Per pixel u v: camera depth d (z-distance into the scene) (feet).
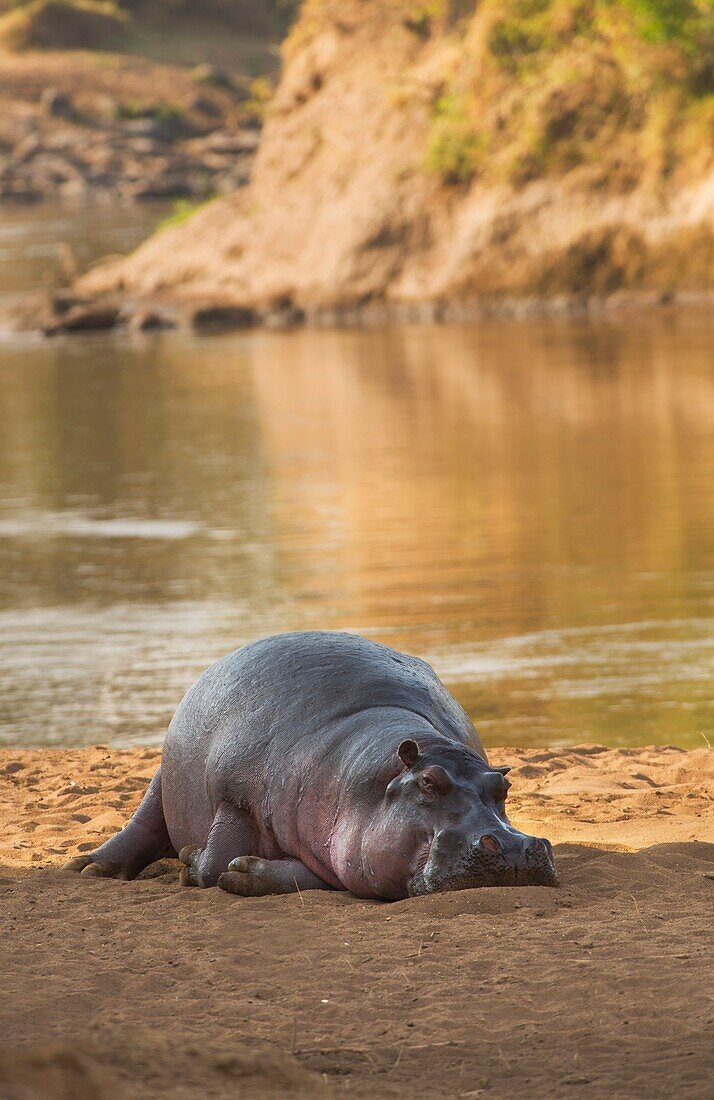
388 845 80.18
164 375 506.48
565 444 347.77
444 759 80.94
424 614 211.41
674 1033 59.47
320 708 88.99
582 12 646.33
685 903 78.69
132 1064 55.16
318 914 78.13
